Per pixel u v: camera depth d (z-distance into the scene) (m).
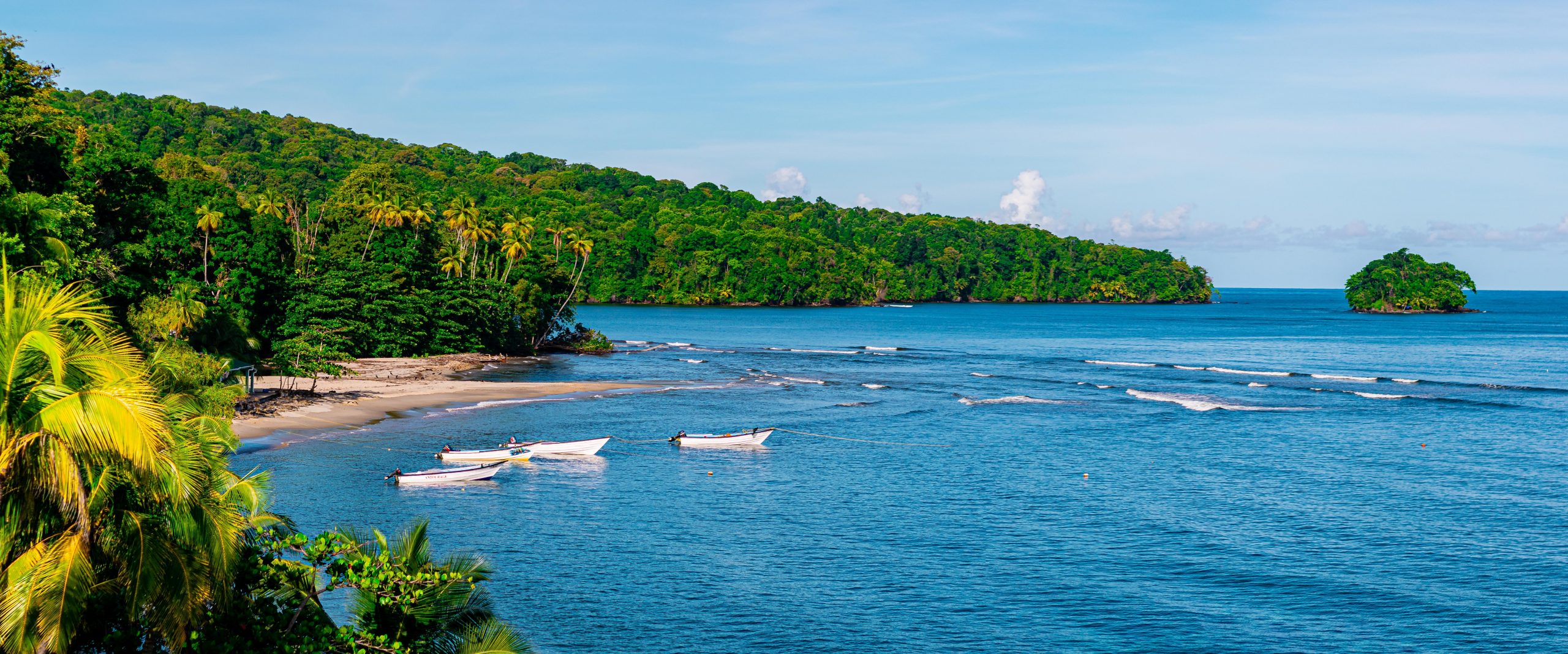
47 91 63.34
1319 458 58.81
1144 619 32.31
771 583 35.44
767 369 116.12
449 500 46.56
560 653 29.36
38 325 14.98
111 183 68.19
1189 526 43.06
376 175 161.62
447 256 132.75
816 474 54.22
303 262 110.56
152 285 68.50
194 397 24.36
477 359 114.81
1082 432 68.69
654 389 91.62
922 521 43.88
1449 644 30.44
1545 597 34.19
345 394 78.19
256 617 19.17
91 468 15.69
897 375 110.06
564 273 139.62
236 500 20.05
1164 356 144.88
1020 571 37.00
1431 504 46.88
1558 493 49.03
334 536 21.23
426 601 19.81
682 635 30.80
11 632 14.55
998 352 148.88
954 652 29.83
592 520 43.47
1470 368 123.38
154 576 15.85
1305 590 34.94
